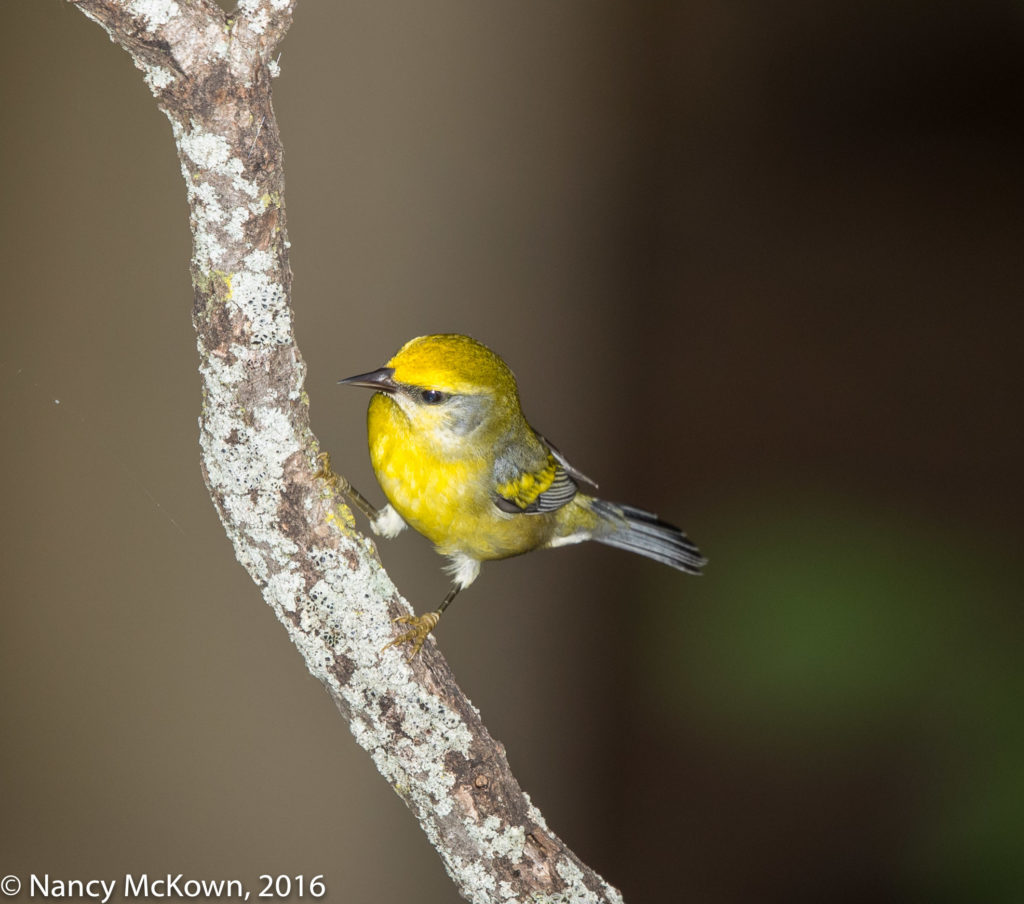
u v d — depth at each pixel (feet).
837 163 63.10
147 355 33.58
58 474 33.35
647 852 40.57
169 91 16.02
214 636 34.27
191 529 33.96
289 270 17.88
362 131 37.47
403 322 37.99
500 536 26.40
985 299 58.29
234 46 15.94
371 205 37.47
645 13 56.29
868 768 41.57
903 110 63.77
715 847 40.52
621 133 51.80
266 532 18.72
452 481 25.08
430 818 19.98
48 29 32.94
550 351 43.70
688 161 61.31
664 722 41.86
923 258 59.31
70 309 33.22
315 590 18.99
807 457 51.75
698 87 61.57
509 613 40.52
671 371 54.65
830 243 60.29
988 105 64.23
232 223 16.96
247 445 18.26
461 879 20.26
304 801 34.76
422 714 19.51
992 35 64.08
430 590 39.17
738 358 54.80
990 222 61.11
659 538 32.32
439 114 39.19
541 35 42.96
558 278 43.55
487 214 40.83
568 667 41.34
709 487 50.03
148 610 33.86
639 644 41.70
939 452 51.80
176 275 33.63
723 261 58.65
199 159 16.53
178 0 15.49
